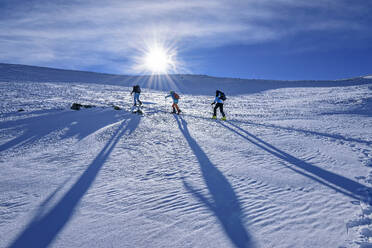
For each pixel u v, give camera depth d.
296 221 2.85
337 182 4.02
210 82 52.12
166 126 9.58
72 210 3.23
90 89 29.25
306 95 29.72
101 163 5.27
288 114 15.05
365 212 3.00
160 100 22.80
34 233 2.71
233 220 2.93
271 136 7.97
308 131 8.94
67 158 5.62
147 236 2.63
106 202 3.47
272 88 42.28
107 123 9.58
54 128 8.73
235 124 10.52
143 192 3.81
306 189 3.79
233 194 3.69
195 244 2.47
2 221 2.96
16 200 3.53
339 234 2.55
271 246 2.40
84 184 4.14
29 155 5.87
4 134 7.93
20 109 12.36
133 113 12.06
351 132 8.62
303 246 2.38
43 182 4.22
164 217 3.03
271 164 5.12
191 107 18.94
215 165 5.13
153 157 5.75
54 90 25.11
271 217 2.97
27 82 31.08
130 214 3.12
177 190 3.88
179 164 5.23
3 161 5.41
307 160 5.33
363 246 2.32
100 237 2.62
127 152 6.11
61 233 2.71
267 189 3.84
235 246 2.43
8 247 2.47
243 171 4.72
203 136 8.00
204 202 3.44
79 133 8.11
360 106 16.36
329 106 18.22
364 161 5.11
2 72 40.81
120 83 43.84
